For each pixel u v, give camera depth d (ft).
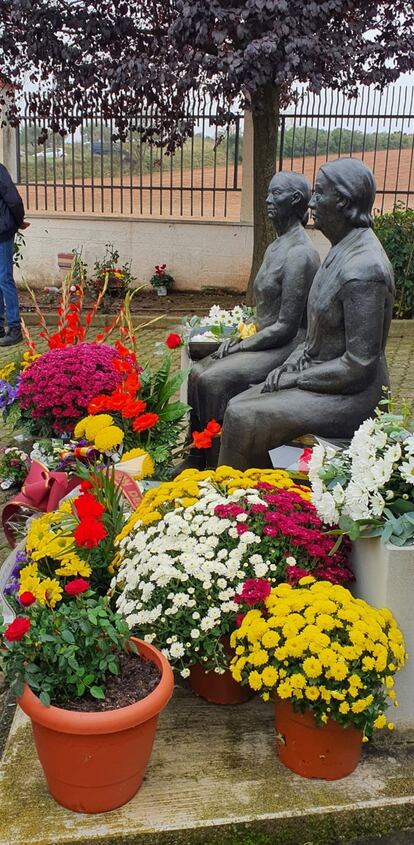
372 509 8.32
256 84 24.50
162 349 19.26
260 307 14.30
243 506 8.91
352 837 7.55
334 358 11.44
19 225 26.63
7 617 9.20
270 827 7.45
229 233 35.60
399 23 28.19
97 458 12.24
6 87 33.17
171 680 7.49
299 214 13.87
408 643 8.23
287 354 14.05
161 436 13.37
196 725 8.62
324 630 7.52
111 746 7.13
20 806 7.60
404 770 8.02
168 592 8.27
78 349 13.92
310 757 7.79
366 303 10.69
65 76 29.07
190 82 26.45
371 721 7.50
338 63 24.97
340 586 8.18
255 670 7.61
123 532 9.34
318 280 11.39
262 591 7.91
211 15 23.86
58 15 27.55
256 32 24.00
